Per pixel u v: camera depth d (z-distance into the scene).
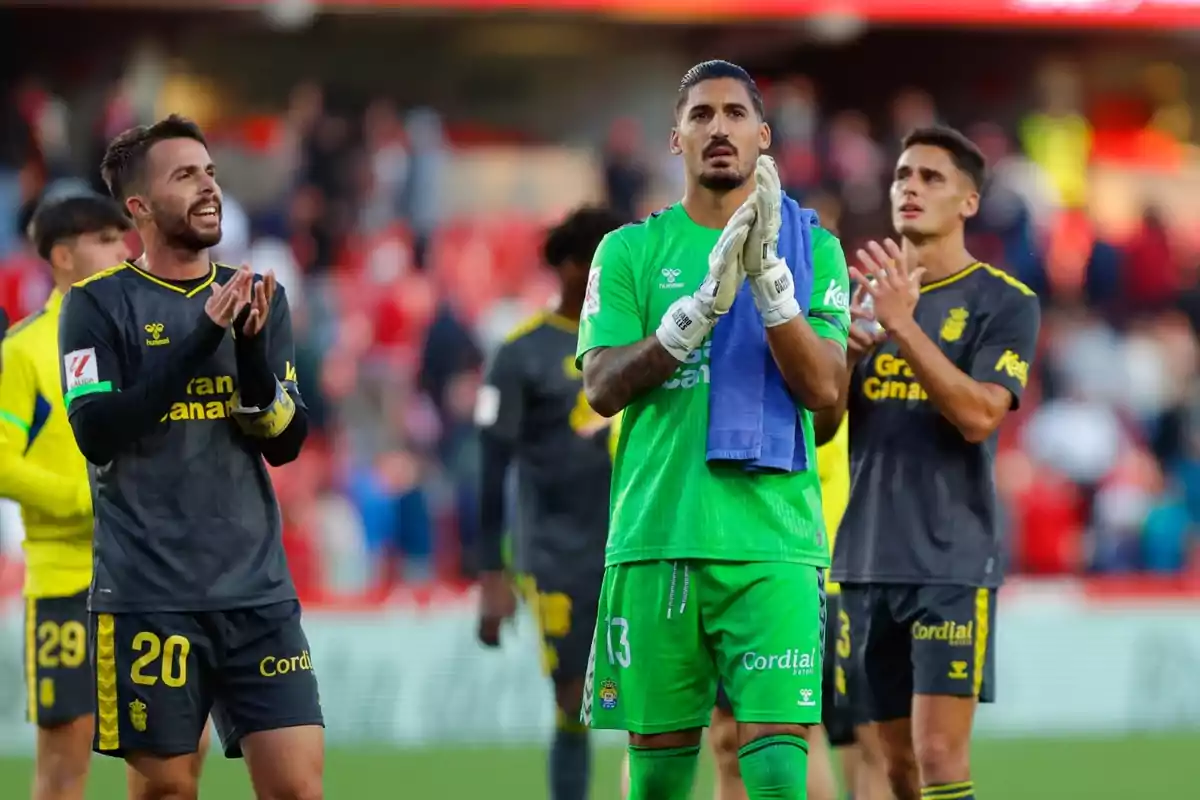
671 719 17.73
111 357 17.92
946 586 21.02
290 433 18.16
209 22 69.56
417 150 66.19
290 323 18.75
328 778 34.19
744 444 17.27
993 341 21.44
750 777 17.30
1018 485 51.75
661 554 17.55
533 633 41.28
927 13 66.69
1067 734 42.47
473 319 60.72
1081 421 57.44
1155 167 76.88
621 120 73.56
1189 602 44.59
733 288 16.80
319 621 40.31
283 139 68.06
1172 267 65.62
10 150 63.50
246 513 18.02
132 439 17.42
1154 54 76.75
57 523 22.38
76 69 68.88
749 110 17.84
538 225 69.38
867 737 23.27
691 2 66.25
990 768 36.16
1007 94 75.94
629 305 18.08
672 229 18.17
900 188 22.06
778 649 17.31
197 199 18.06
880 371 21.64
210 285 18.41
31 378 22.30
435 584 47.91
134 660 17.61
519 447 26.38
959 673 20.92
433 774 34.75
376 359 56.97
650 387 17.41
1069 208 72.56
